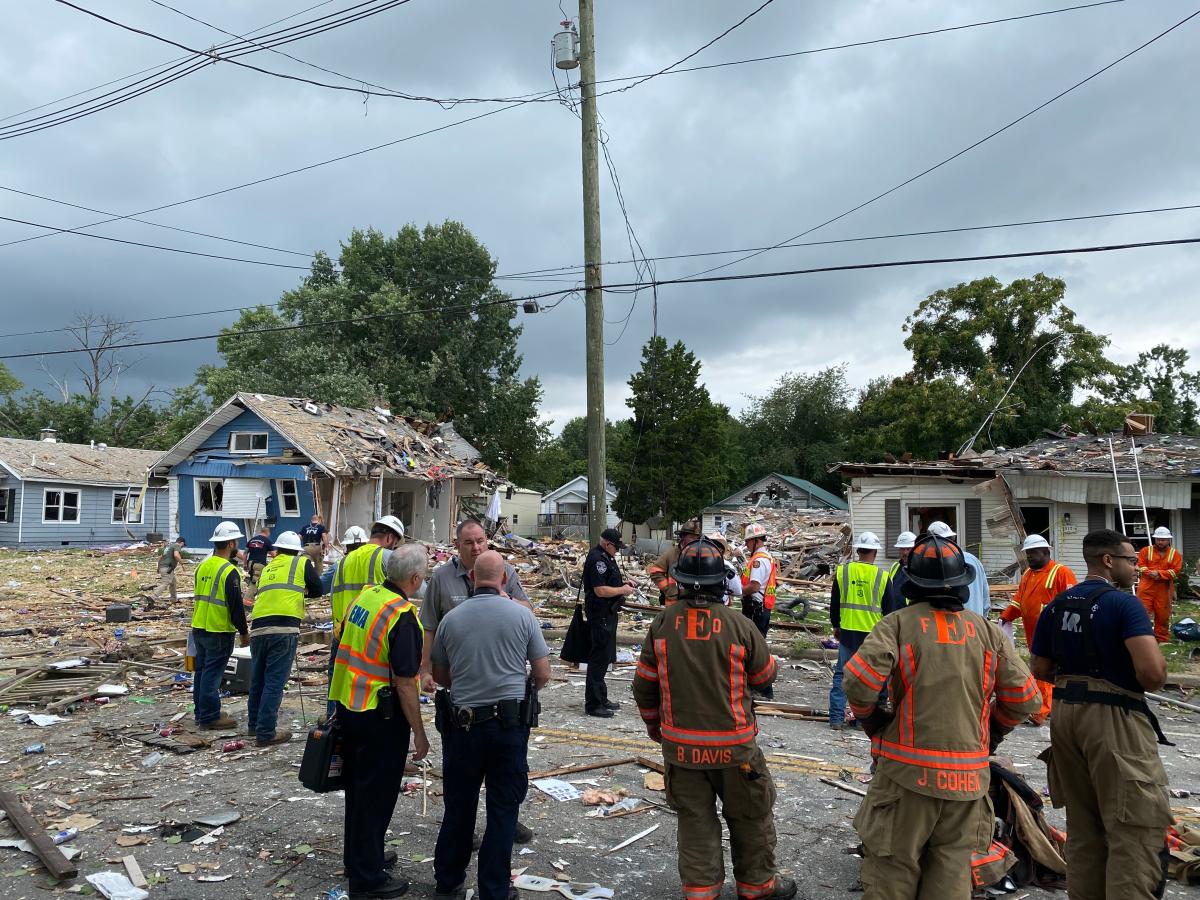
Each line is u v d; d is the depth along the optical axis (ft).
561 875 14.93
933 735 10.90
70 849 15.99
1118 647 12.16
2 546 108.27
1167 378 163.22
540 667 14.32
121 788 19.69
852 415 203.31
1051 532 63.10
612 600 27.04
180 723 25.55
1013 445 127.95
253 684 23.50
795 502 162.09
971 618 11.41
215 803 18.56
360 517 88.12
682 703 12.93
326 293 143.84
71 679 31.40
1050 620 13.14
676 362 144.25
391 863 15.20
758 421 237.86
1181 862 14.58
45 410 168.04
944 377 127.13
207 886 14.56
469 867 15.37
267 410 86.84
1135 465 60.34
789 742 23.97
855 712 11.14
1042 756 13.39
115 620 45.83
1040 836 14.17
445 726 13.82
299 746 23.07
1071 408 122.01
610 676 33.96
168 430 173.47
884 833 11.01
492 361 157.99
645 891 14.38
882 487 68.33
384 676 14.16
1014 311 127.85
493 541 82.12
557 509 187.93
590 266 41.83
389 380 142.31
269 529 84.99
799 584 66.74
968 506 65.92
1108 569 13.05
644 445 143.64
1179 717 29.04
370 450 89.15
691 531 27.63
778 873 14.96
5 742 23.80
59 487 113.29
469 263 153.17
